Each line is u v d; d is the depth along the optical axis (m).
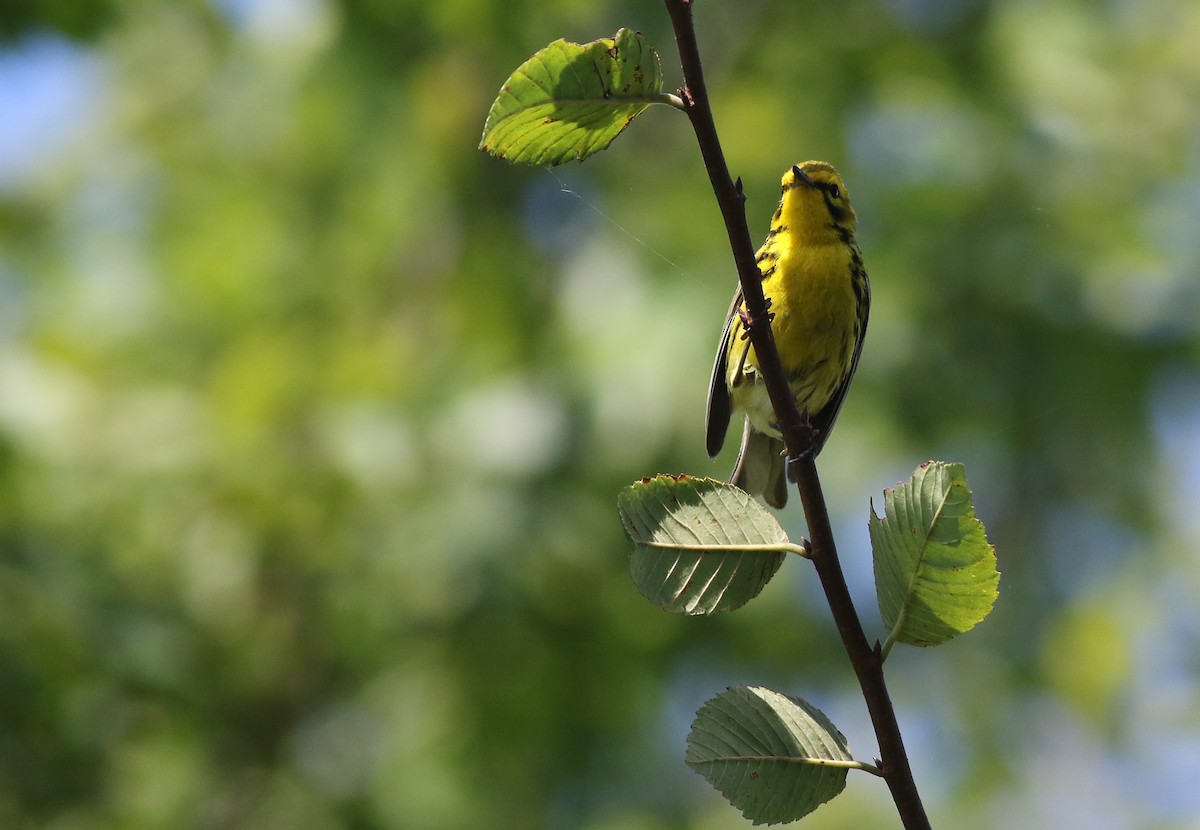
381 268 15.30
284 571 12.11
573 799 12.59
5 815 9.94
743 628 13.34
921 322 13.87
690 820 12.99
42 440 11.65
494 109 3.50
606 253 14.55
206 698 11.30
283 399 12.65
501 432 12.70
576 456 12.70
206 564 11.80
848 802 14.40
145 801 11.23
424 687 12.52
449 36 15.14
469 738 12.42
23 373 12.30
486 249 15.14
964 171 14.35
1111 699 15.25
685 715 13.33
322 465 12.23
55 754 10.18
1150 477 15.29
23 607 10.38
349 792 12.08
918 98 15.15
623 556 12.32
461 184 15.34
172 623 11.17
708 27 16.22
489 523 12.09
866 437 13.74
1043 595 15.54
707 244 14.08
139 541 11.66
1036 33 15.38
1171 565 15.84
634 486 3.57
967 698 15.56
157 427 12.30
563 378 13.16
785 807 3.39
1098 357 14.25
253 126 16.56
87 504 11.56
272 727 12.01
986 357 14.09
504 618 12.16
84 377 12.82
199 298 15.00
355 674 12.52
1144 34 15.88
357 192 15.56
